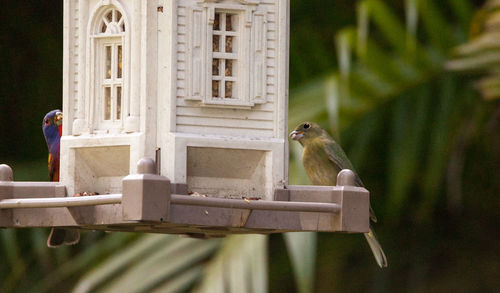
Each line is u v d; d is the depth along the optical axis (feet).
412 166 46.93
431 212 54.95
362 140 46.01
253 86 29.71
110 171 30.04
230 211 27.58
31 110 57.00
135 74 29.01
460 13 48.24
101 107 29.94
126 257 42.73
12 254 50.80
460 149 48.62
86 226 29.50
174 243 42.39
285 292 54.70
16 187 29.78
